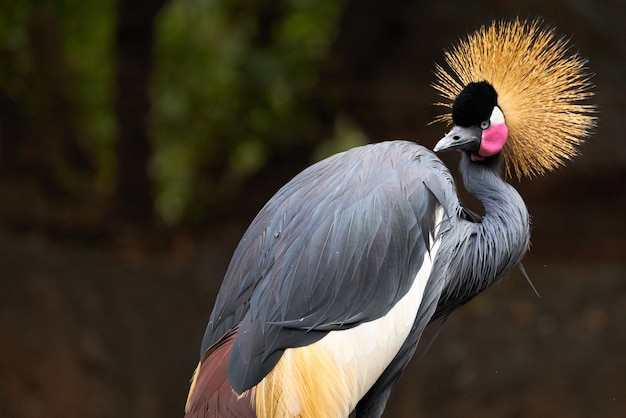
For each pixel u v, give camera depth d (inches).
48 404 424.2
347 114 551.2
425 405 464.4
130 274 482.6
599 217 535.5
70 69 529.7
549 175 530.6
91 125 537.6
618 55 536.1
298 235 216.8
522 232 244.2
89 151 539.5
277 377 202.7
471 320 496.7
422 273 220.1
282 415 200.8
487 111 246.2
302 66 525.7
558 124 258.1
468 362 476.7
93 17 512.7
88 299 461.1
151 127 513.3
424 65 554.6
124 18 488.4
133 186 508.7
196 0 507.5
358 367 210.4
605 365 474.9
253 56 517.0
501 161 255.8
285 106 534.6
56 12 493.4
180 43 512.1
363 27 558.3
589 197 535.5
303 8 522.6
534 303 504.1
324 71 550.3
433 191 225.1
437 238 225.5
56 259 475.8
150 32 494.9
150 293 476.4
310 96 542.6
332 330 209.0
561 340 485.7
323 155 525.0
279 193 234.5
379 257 214.5
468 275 237.8
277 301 209.0
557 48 265.3
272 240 220.7
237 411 198.4
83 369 437.1
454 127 249.4
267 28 538.0
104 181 533.6
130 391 439.8
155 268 491.8
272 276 213.2
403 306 216.2
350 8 554.3
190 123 520.1
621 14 537.0
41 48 521.0
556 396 465.7
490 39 260.2
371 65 559.8
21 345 433.1
